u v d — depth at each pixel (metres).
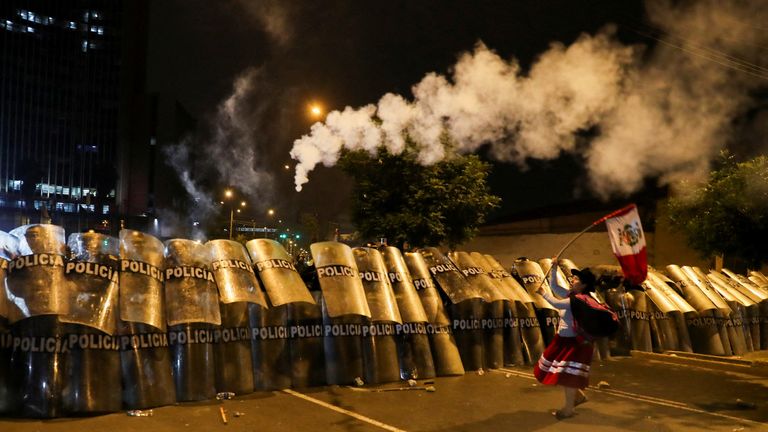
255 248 7.92
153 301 6.67
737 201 10.05
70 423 5.78
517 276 10.37
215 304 7.04
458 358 8.69
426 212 14.04
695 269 12.56
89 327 6.29
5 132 105.19
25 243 6.29
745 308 12.58
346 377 7.81
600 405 7.07
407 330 8.43
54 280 6.14
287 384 7.54
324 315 8.00
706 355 10.68
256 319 7.59
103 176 110.56
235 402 6.79
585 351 6.31
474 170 14.38
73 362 6.15
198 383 6.83
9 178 105.19
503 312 9.56
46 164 108.81
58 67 110.81
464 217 14.71
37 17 108.94
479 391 7.61
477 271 9.34
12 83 105.88
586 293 6.47
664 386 8.35
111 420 5.93
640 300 11.26
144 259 6.88
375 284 8.35
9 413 5.93
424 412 6.56
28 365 5.99
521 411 6.69
